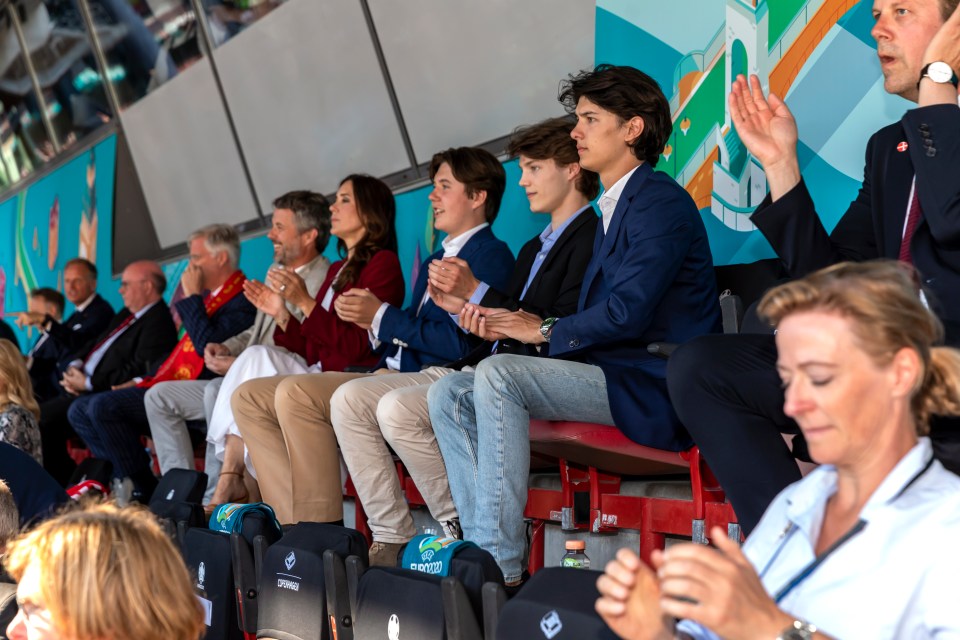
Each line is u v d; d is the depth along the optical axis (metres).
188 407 5.94
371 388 3.99
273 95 7.51
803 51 3.99
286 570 3.10
